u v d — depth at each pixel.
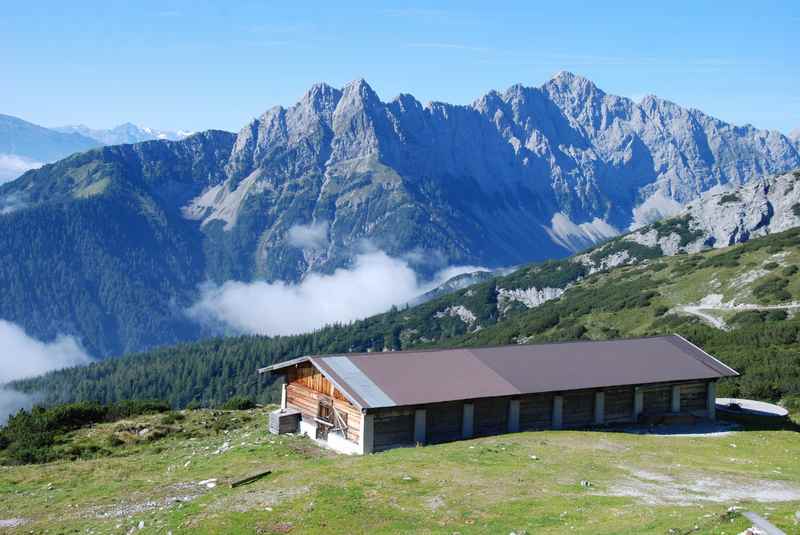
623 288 188.50
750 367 90.06
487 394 44.28
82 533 27.19
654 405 52.44
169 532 25.05
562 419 48.50
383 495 27.84
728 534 19.89
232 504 27.50
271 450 41.56
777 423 53.91
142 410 59.09
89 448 46.47
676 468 35.22
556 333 164.00
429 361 47.88
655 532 21.41
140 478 36.50
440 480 30.22
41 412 56.47
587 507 26.33
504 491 28.73
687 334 123.12
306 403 47.31
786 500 29.38
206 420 54.69
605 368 51.72
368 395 41.22
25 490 35.06
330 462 35.53
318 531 24.28
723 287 154.50
